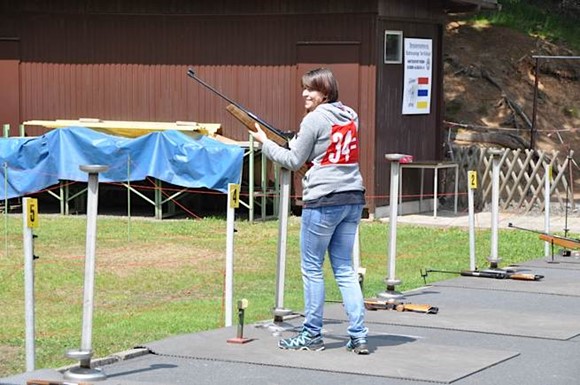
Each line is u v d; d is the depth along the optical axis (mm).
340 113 11891
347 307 12172
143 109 29781
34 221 11172
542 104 42344
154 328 14570
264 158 26969
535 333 13570
